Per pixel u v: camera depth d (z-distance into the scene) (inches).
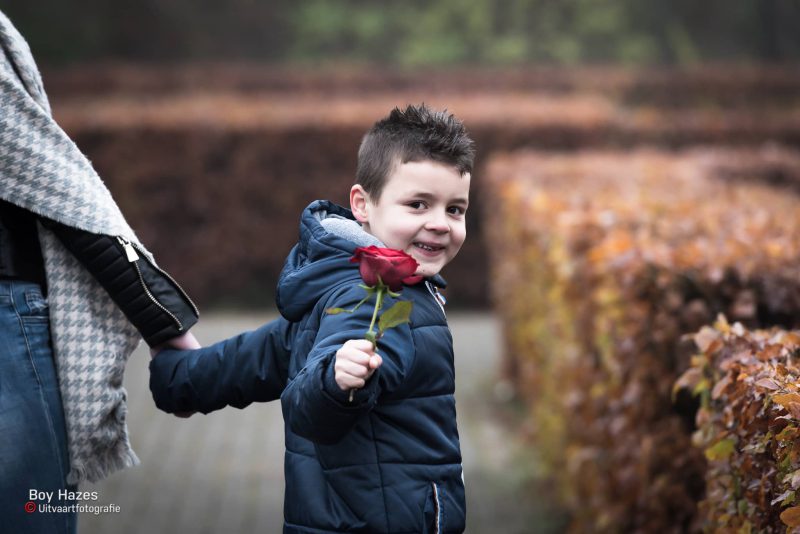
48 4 2630.4
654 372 414.6
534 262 706.8
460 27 2679.6
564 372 581.0
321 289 265.6
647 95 2274.9
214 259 1252.5
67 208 289.7
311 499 257.8
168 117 1251.8
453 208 270.4
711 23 2886.3
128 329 303.4
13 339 284.5
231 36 2829.7
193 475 693.3
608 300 453.7
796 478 245.6
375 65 2691.9
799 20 2832.2
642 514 424.2
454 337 1120.2
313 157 1250.6
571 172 897.5
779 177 1034.7
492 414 837.2
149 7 2738.7
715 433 326.0
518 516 616.4
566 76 2340.1
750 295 399.2
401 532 252.2
